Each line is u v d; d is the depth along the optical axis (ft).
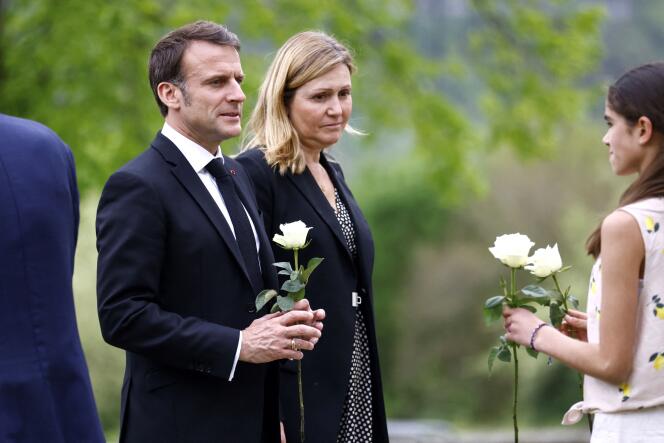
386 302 179.01
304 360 25.81
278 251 26.27
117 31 61.16
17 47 63.36
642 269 20.30
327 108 26.71
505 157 167.53
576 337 23.61
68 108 62.08
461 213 175.94
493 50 80.74
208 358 21.89
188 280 22.49
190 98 23.12
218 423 22.61
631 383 20.38
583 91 79.77
